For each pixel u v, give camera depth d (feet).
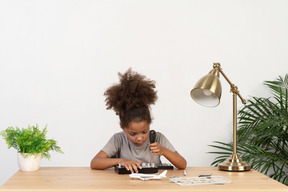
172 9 11.61
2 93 11.30
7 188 4.87
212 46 11.65
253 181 5.46
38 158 6.33
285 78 11.44
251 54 11.71
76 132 11.41
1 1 11.39
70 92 11.43
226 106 11.62
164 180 5.47
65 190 4.83
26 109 11.33
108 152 6.97
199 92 6.31
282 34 11.75
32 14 11.43
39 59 11.41
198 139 11.61
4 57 11.34
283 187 5.02
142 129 6.30
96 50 11.50
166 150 6.43
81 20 11.50
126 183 5.23
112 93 6.50
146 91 6.39
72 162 11.38
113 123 11.47
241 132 10.42
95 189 4.83
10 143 6.29
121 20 11.55
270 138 10.42
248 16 11.74
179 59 11.60
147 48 11.56
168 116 11.57
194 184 5.13
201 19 11.66
